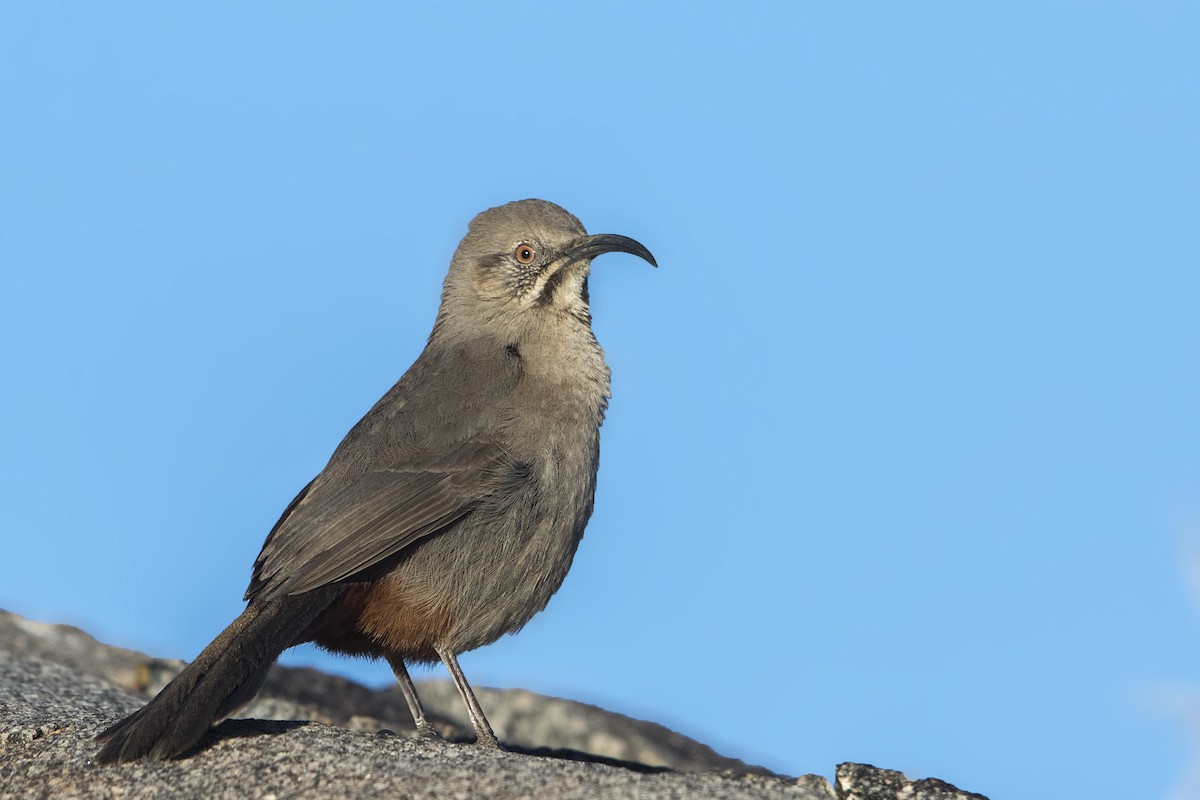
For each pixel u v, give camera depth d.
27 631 16.80
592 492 12.60
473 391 12.30
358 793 9.41
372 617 11.71
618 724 16.77
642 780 9.71
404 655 12.19
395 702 16.47
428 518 11.65
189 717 10.02
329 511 11.46
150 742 9.83
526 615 12.28
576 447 12.35
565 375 12.59
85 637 17.03
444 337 13.27
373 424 12.24
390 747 10.38
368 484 11.61
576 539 12.50
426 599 11.72
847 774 11.18
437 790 9.41
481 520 11.86
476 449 11.96
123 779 9.94
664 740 16.52
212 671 10.33
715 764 15.96
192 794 9.62
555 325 12.80
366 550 11.37
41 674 14.18
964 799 10.84
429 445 11.91
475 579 11.83
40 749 10.69
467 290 13.21
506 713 16.59
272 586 11.04
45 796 9.80
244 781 9.74
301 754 10.14
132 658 16.56
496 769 9.84
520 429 12.13
